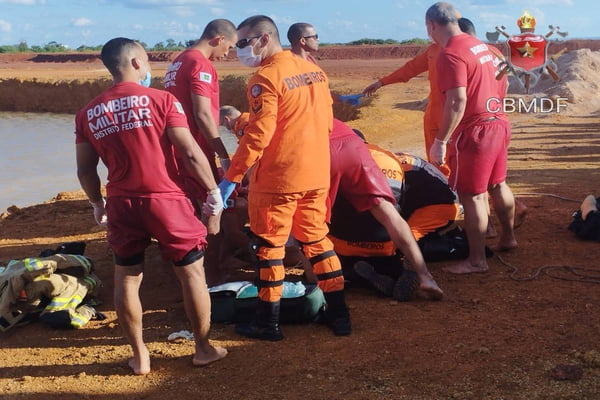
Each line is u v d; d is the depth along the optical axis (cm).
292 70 497
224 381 467
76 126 462
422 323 541
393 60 6444
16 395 459
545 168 1245
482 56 605
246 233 701
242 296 555
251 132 482
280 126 493
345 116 2653
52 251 665
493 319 541
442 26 612
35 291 575
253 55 507
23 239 892
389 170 638
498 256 687
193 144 455
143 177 446
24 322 575
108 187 459
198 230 467
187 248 461
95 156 468
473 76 599
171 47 9325
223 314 556
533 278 623
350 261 636
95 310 601
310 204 516
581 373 445
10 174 1795
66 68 6844
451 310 564
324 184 512
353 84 3369
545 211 855
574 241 726
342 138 560
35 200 1477
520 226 786
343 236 624
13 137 2722
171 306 611
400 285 586
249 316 552
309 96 501
